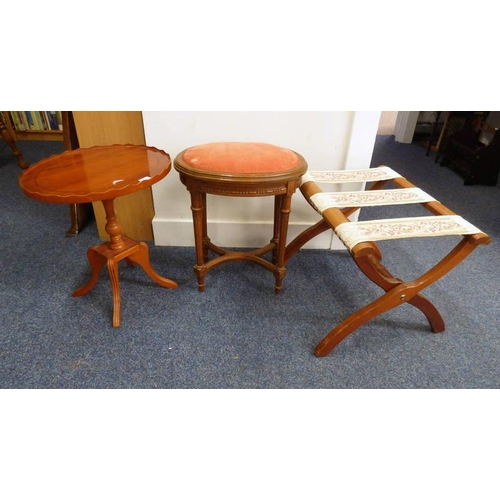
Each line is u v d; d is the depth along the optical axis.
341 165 1.64
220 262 1.53
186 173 1.21
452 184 2.67
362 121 1.52
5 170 2.73
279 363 1.22
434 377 1.19
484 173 2.62
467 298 1.53
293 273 1.66
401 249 1.88
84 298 1.48
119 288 1.45
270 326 1.36
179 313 1.41
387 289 1.17
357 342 1.31
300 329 1.35
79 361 1.21
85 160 1.25
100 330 1.33
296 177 1.22
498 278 1.66
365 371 1.21
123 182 1.08
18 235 1.92
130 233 1.87
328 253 1.82
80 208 1.96
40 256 1.75
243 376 1.18
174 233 1.81
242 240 1.83
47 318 1.37
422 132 3.73
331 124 1.54
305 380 1.17
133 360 1.22
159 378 1.16
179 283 1.57
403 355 1.26
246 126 1.54
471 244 1.08
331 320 1.40
